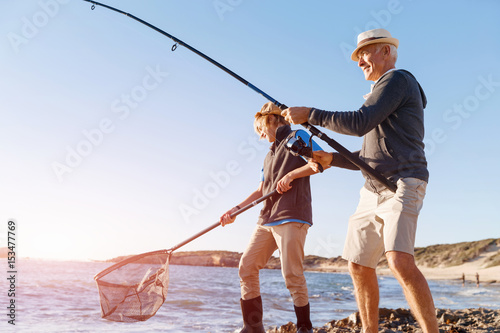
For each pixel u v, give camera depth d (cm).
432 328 211
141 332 516
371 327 255
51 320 601
